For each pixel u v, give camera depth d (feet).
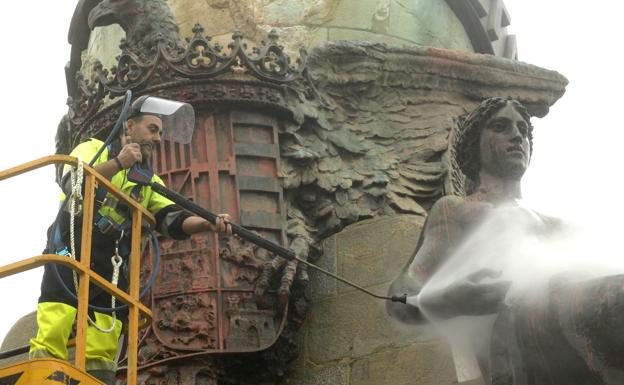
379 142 42.29
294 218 39.91
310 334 39.06
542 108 44.55
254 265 38.19
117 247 31.30
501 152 33.94
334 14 45.14
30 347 30.78
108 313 31.22
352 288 39.42
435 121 42.93
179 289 37.76
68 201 31.35
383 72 43.04
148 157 32.45
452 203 33.68
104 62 47.19
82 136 40.96
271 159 39.93
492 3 49.32
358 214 40.75
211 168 39.29
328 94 42.34
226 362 37.40
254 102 40.01
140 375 37.14
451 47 47.62
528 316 30.73
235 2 44.96
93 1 46.62
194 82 39.78
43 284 30.89
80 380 29.09
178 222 32.53
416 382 36.86
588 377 30.37
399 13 46.11
